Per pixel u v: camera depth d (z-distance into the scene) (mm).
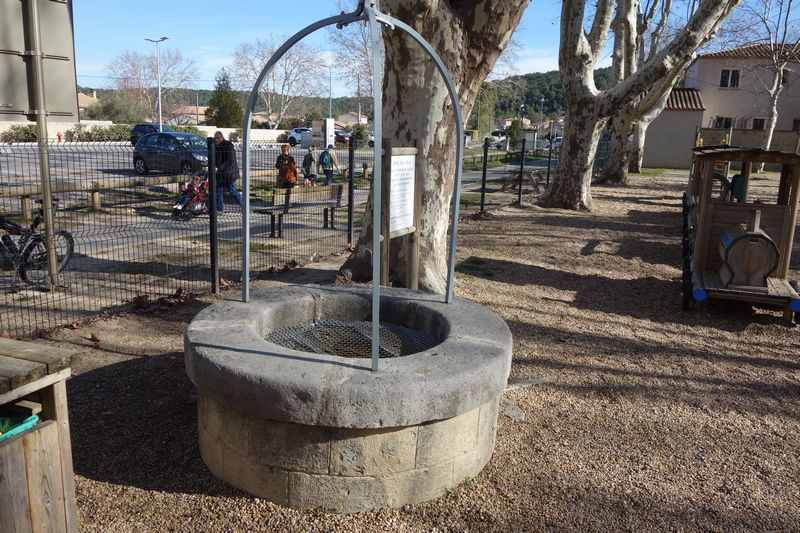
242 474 3160
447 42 5879
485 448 3482
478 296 7453
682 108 36469
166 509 3041
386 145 4848
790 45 28500
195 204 12789
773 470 3734
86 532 2850
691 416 4457
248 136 3779
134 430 3814
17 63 6359
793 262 10539
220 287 7348
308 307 4250
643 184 24688
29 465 2383
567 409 4461
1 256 7070
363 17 3107
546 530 3023
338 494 3016
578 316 6887
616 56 19938
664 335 6344
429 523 3018
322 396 2818
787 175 7465
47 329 5535
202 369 3092
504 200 17656
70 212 12570
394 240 6469
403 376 2959
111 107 71312
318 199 12352
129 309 6305
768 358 5762
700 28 13281
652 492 3420
